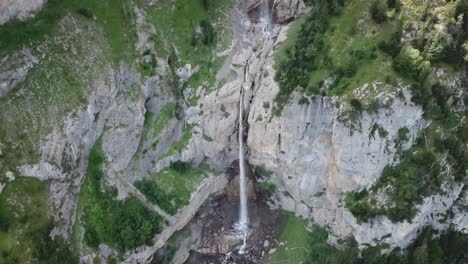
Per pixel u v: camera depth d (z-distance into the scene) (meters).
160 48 76.00
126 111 71.94
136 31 75.06
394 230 70.94
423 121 69.31
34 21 68.38
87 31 71.38
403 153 70.19
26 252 61.41
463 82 69.12
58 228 65.06
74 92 67.69
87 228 67.88
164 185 74.88
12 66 64.62
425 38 68.31
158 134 74.81
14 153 63.38
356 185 72.06
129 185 72.31
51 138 65.31
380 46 69.44
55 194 65.56
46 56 67.44
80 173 68.38
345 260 72.00
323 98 70.25
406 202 69.56
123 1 75.25
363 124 68.44
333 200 74.62
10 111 64.12
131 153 72.75
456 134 69.94
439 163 70.00
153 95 75.25
